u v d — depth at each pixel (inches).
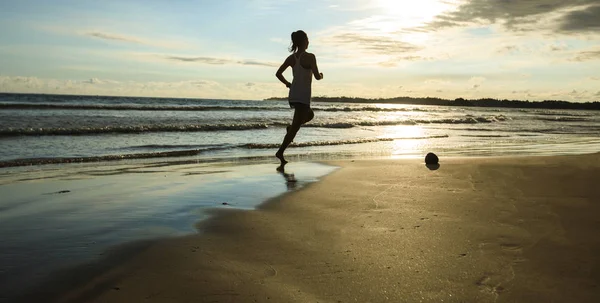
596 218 133.9
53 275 90.4
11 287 84.1
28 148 368.8
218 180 218.1
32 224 132.1
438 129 775.7
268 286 85.4
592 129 882.8
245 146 418.3
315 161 305.6
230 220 136.8
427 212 143.7
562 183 193.0
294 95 287.7
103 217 141.4
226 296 80.7
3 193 183.3
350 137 560.7
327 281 88.0
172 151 363.9
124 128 529.3
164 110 1067.9
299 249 108.1
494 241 112.7
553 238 114.7
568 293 82.0
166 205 159.6
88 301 78.3
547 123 1106.1
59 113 773.3
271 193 181.0
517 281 87.5
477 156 351.3
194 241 114.7
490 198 163.8
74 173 245.4
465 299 79.8
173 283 86.6
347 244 111.7
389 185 194.2
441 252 104.9
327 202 161.6
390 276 90.6
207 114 966.4
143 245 110.9
